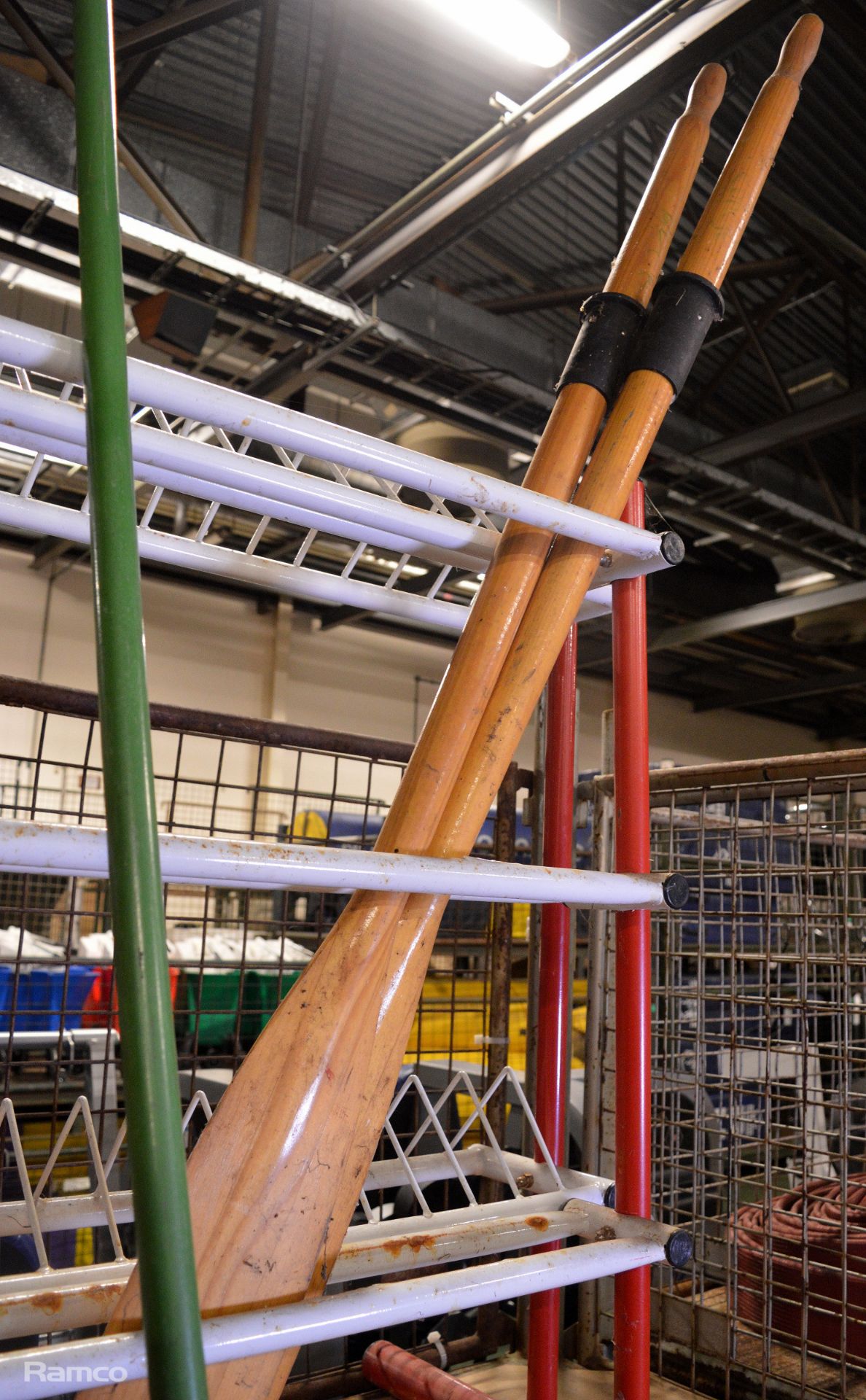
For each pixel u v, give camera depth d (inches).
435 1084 95.9
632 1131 39.9
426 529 36.4
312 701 427.2
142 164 159.9
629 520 41.2
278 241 177.6
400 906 33.3
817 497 284.2
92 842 25.0
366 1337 86.1
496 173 155.0
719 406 281.0
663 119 170.2
